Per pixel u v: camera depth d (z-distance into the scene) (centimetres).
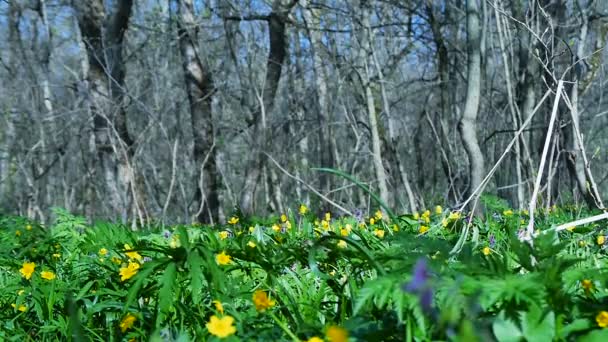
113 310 330
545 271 219
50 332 336
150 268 268
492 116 1950
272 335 253
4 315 359
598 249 459
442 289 209
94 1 1792
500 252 440
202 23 1967
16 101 2447
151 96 2217
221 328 224
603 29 1422
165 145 2489
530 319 212
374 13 2070
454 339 181
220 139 1894
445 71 1945
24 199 2939
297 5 2067
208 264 265
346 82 1995
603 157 2097
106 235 693
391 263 275
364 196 1681
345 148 2516
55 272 498
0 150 2508
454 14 2142
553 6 1342
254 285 364
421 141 2678
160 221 1372
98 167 2239
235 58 1955
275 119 2330
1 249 698
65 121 2305
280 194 2333
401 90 2389
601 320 210
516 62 1773
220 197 2084
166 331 278
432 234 556
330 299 360
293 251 328
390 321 240
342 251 300
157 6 1981
